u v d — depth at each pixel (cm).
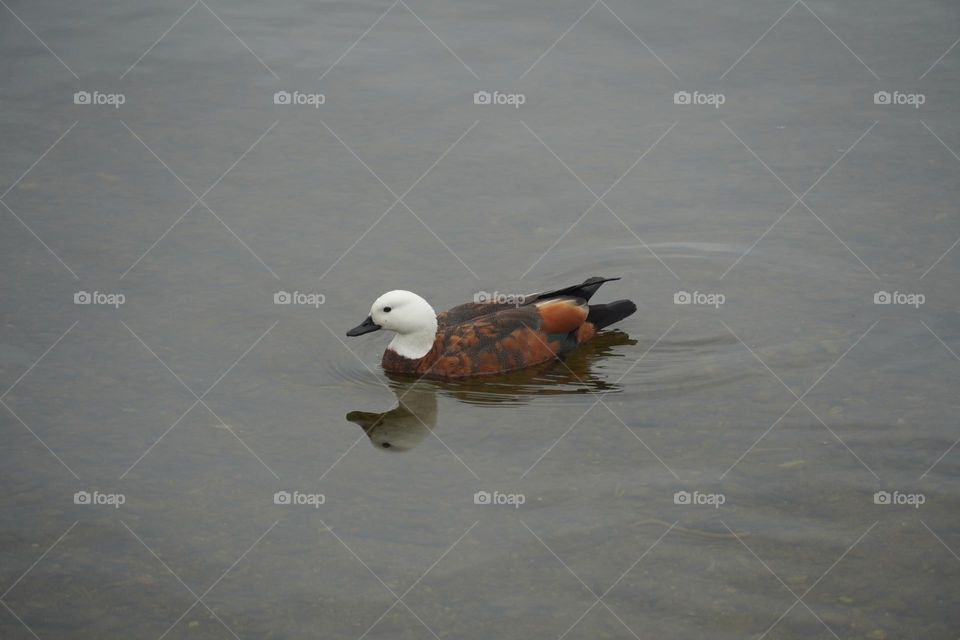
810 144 1897
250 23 2325
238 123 1967
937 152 1856
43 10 2362
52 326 1449
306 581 1017
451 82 2095
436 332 1402
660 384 1349
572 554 1044
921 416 1246
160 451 1215
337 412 1300
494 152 1891
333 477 1172
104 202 1744
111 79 2095
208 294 1531
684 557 1037
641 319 1509
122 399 1306
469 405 1316
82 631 959
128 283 1550
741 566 1023
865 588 992
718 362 1394
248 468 1187
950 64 2112
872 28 2266
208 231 1678
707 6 2373
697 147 1903
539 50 2208
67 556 1051
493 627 955
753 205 1753
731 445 1207
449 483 1158
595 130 1953
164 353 1402
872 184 1788
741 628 947
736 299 1541
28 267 1577
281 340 1440
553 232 1691
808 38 2234
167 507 1122
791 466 1166
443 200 1767
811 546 1047
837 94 2033
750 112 1994
